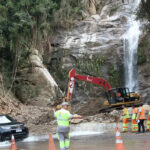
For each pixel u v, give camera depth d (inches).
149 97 1494.8
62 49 1706.4
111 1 1966.0
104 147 346.3
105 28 1759.4
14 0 1440.7
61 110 282.2
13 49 1369.3
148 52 1572.3
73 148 356.8
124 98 1003.9
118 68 1633.9
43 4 1505.9
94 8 2043.6
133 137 484.1
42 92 1364.4
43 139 561.9
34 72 1398.9
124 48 1658.5
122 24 1765.5
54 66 1680.6
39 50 1592.0
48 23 1558.8
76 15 1883.6
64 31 1787.6
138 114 556.4
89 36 1732.3
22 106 1205.7
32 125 908.0
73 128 757.9
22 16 1373.0
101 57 1651.1
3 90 1198.9
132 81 1594.5
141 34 1632.6
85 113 1186.0
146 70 1558.8
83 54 1670.8
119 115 845.8
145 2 1016.9
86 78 985.5
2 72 1347.2
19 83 1380.4
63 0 1788.9
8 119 544.1
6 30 1369.3
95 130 703.7
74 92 1594.5
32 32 1477.6
